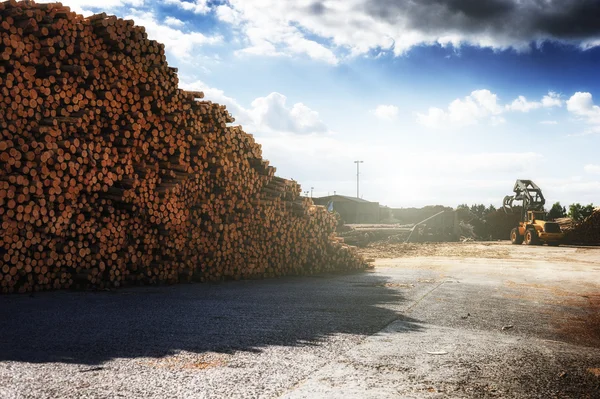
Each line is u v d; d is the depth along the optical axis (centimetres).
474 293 1055
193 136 1172
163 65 1141
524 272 1541
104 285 975
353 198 5941
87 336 566
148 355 496
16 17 906
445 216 3762
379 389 417
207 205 1171
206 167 1197
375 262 1858
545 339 641
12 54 889
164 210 1080
